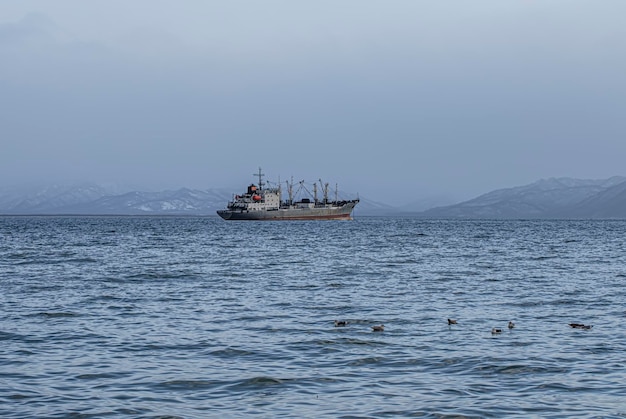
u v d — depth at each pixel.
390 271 79.81
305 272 78.25
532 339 38.03
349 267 85.31
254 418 24.64
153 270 80.25
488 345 36.44
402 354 34.31
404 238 178.38
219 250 121.94
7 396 27.12
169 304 51.78
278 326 42.22
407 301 53.69
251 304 51.84
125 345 36.56
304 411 25.41
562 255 110.62
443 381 29.44
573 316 46.34
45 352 34.88
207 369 31.42
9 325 42.56
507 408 25.69
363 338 38.31
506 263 93.00
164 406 26.00
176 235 194.00
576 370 31.06
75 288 62.00
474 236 195.12
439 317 45.78
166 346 36.31
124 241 156.00
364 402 26.47
